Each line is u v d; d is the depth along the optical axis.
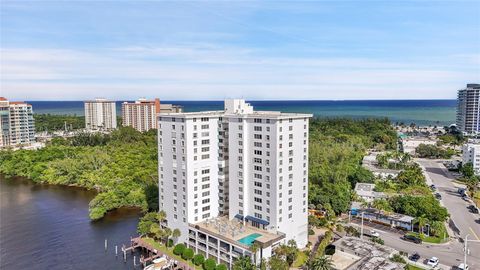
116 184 190.25
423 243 125.62
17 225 152.25
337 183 178.75
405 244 125.06
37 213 167.25
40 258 122.38
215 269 105.88
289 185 115.56
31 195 196.75
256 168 116.75
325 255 109.38
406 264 102.31
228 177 129.50
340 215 156.12
